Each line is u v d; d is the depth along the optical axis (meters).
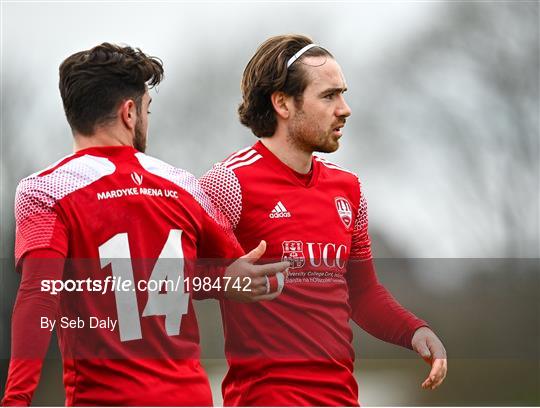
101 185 11.77
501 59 46.53
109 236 11.63
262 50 15.05
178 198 12.27
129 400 11.22
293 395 13.55
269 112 14.82
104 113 12.27
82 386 11.46
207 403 11.81
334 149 14.77
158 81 13.10
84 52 12.52
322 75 14.52
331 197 14.75
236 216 14.19
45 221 11.36
